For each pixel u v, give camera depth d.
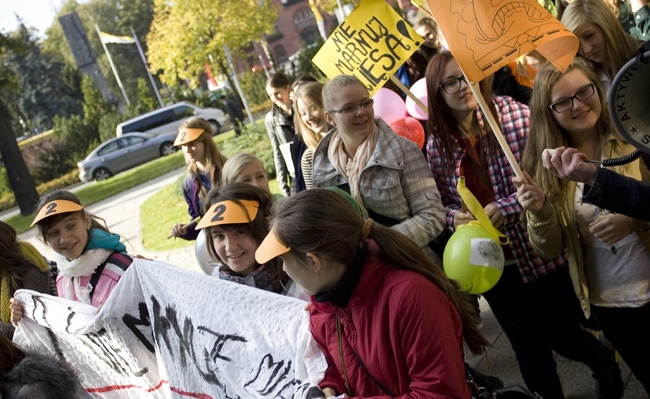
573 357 3.71
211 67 32.47
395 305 2.21
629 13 6.10
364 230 2.31
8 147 27.08
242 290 3.01
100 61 70.06
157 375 3.68
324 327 2.52
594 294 3.19
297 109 4.99
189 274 3.24
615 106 2.39
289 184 6.70
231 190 3.25
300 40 64.06
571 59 3.01
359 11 4.25
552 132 3.12
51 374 2.80
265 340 2.94
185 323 3.29
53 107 61.78
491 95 3.88
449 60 3.62
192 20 30.02
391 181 3.56
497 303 3.77
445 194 3.88
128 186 24.00
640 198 2.56
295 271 2.32
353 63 4.31
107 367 3.90
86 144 40.75
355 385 2.44
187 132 5.50
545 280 3.65
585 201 2.65
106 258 4.05
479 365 4.62
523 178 3.12
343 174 3.81
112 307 3.62
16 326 4.25
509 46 3.03
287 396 2.91
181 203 15.29
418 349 2.19
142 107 41.25
